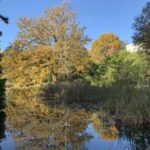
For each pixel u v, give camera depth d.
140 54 37.97
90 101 23.73
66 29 45.84
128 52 43.66
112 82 27.30
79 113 18.44
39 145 11.54
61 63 45.50
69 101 24.66
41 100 27.19
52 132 13.61
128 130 13.39
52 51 46.06
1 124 15.60
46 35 47.19
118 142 11.66
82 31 46.28
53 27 46.72
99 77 43.31
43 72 46.12
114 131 13.30
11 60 47.31
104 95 22.89
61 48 45.53
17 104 24.53
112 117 15.53
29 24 47.25
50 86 32.03
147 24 37.09
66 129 14.14
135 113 14.09
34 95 32.62
